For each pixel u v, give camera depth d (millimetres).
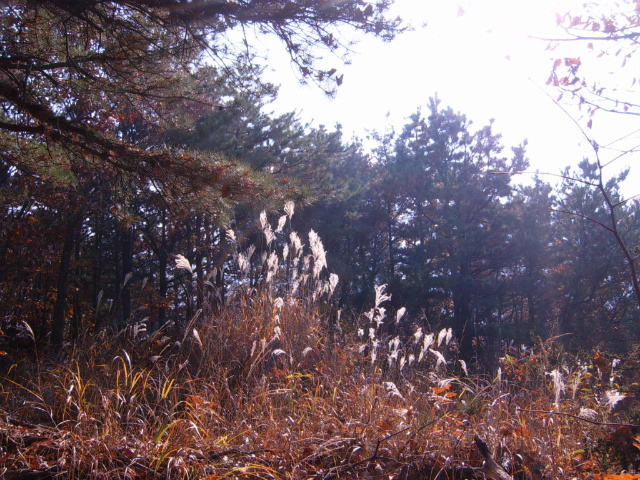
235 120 14922
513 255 22703
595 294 21906
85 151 7254
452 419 4074
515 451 3834
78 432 3348
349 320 7348
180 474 3059
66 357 4922
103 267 23219
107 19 6293
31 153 7984
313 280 6988
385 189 24578
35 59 6773
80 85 7289
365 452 3602
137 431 3680
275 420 3992
